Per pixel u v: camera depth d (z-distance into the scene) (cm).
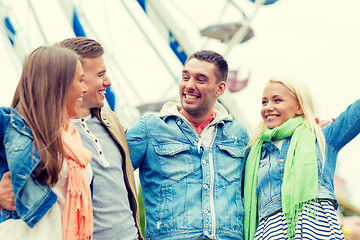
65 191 262
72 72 270
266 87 363
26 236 252
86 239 266
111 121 338
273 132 352
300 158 339
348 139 345
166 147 354
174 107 371
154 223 342
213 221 339
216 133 367
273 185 343
